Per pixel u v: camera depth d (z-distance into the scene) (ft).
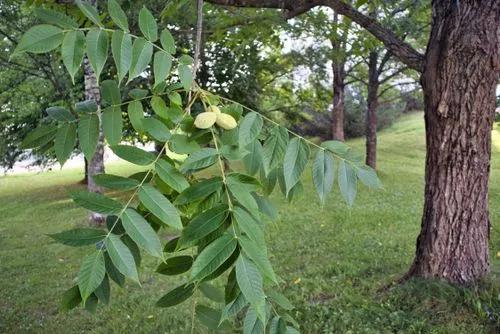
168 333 12.92
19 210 37.81
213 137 3.57
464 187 12.60
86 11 3.48
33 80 31.01
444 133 12.50
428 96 12.72
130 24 16.60
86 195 3.11
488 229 13.03
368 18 13.39
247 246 2.85
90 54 3.37
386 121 78.64
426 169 13.25
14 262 22.17
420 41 33.01
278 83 45.73
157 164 3.40
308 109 62.69
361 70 47.73
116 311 14.92
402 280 14.10
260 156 3.80
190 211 3.49
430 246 13.21
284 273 17.49
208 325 3.87
